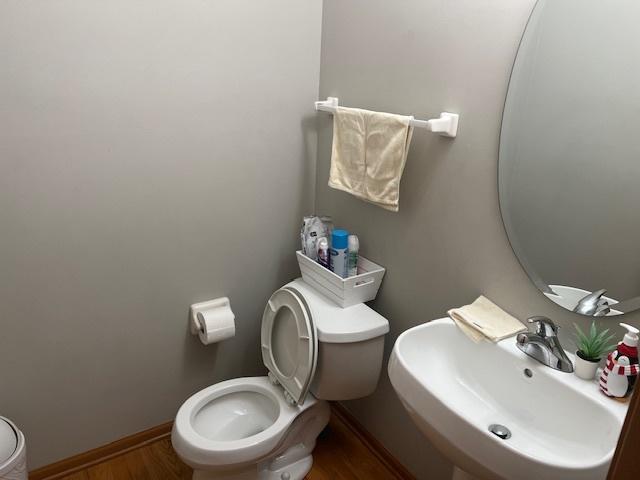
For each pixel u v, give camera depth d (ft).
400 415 6.23
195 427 5.89
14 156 4.95
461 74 4.61
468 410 4.49
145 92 5.38
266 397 6.39
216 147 5.99
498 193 4.49
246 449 5.34
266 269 6.95
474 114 4.57
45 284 5.48
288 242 7.02
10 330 5.44
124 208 5.65
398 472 6.40
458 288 5.11
